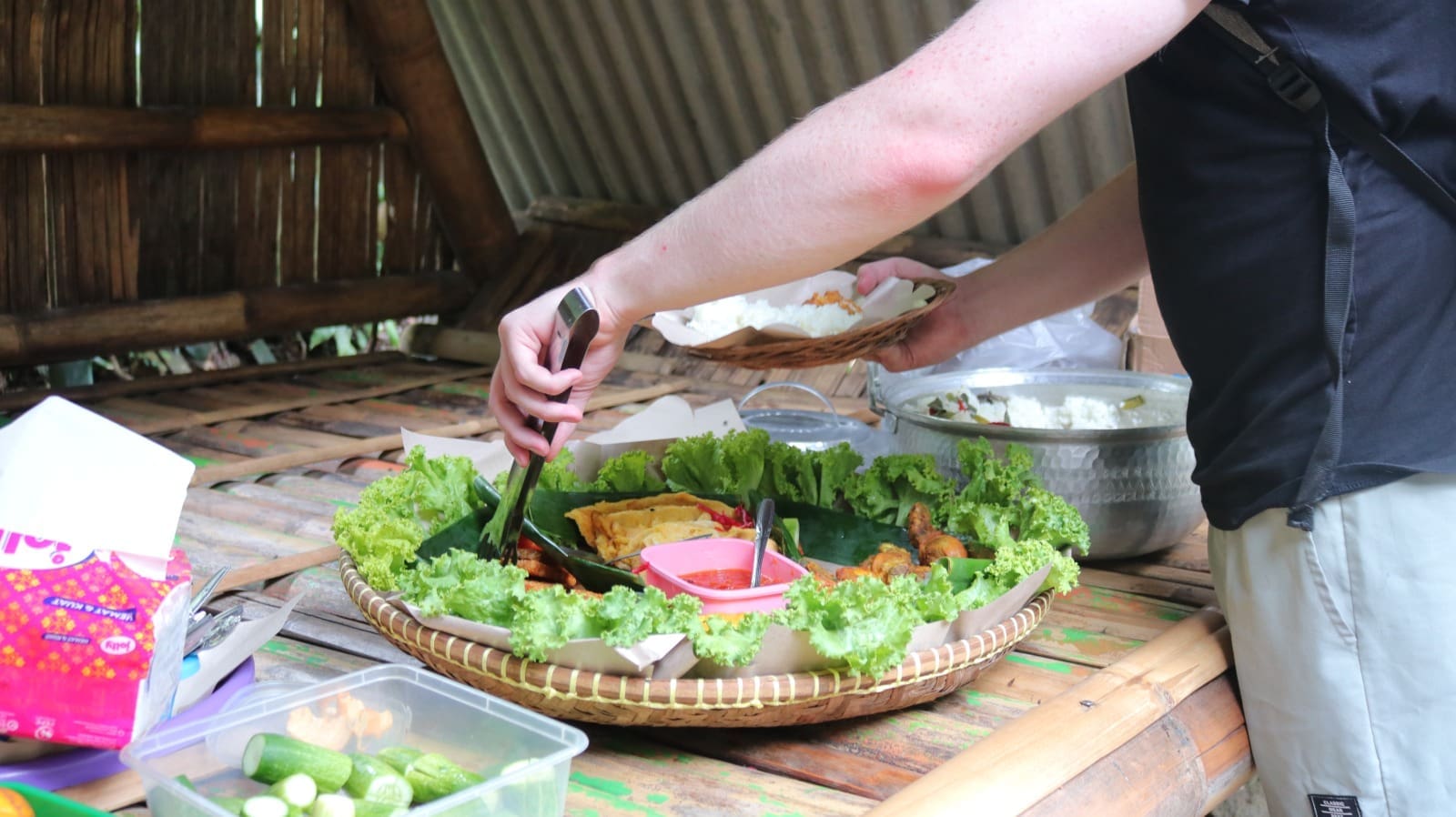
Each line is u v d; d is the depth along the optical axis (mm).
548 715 1305
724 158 4844
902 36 4105
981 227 4457
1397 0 1267
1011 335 2953
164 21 4086
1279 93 1317
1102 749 1327
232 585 1837
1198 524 2045
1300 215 1350
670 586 1388
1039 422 2051
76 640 1110
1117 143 3984
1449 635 1360
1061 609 1831
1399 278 1331
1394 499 1358
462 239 5066
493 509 1577
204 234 4348
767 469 1859
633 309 1305
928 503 1792
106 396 3777
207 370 4105
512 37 4961
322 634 1659
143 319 4121
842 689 1269
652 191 5141
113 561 1132
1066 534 1604
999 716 1443
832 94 4391
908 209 1164
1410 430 1359
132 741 1121
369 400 3865
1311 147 1330
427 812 976
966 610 1353
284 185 4543
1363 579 1377
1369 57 1276
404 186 4961
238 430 3350
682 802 1231
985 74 1114
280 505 2404
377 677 1198
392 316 4863
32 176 3881
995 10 1144
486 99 5281
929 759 1329
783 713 1275
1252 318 1405
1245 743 1560
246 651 1312
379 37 4629
